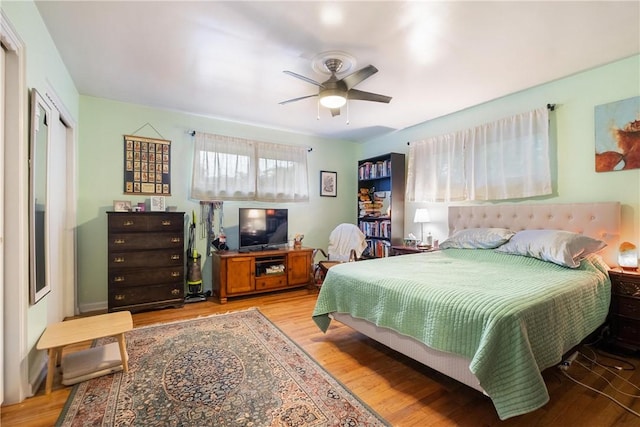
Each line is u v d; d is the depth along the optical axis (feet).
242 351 7.94
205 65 9.02
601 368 7.14
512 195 11.00
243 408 5.60
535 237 8.96
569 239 8.16
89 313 11.18
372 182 17.99
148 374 6.75
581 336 6.35
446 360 5.77
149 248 11.23
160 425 5.16
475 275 7.36
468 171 12.46
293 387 6.30
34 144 6.18
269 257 13.92
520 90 10.80
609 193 8.93
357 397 6.00
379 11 6.48
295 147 16.06
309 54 8.31
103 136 11.71
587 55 8.38
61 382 6.44
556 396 6.05
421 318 6.06
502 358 4.84
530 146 10.49
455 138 12.96
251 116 13.76
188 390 6.16
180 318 10.52
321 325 8.79
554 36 7.42
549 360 5.30
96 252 11.59
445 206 13.65
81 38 7.63
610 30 7.16
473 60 8.61
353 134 17.04
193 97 11.54
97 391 6.11
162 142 12.80
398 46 7.88
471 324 5.23
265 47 7.98
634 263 7.96
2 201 5.56
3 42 5.29
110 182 11.83
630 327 7.64
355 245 14.99
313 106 12.47
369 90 10.80
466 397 6.04
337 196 18.16
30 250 6.08
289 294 14.01
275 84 10.33
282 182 15.55
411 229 15.24
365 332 7.79
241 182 14.32
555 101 10.04
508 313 4.96
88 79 10.03
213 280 13.57
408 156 15.53
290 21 6.87
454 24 6.93
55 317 9.24
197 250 13.52
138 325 9.78
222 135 14.10
